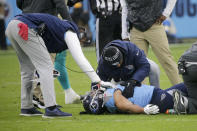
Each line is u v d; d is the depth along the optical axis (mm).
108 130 21219
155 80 27266
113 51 24109
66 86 30062
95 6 34719
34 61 23984
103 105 24750
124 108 24266
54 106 24422
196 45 23875
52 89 24188
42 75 23906
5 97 33750
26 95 25625
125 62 24484
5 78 44906
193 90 23828
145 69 24750
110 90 24797
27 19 24000
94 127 21891
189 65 23344
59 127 22203
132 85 24594
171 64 29938
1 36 69438
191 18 70938
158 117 23562
